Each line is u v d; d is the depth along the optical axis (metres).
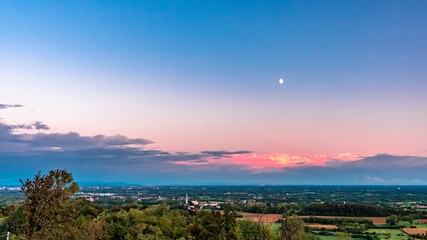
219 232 57.16
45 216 35.53
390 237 108.81
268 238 66.06
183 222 82.88
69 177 38.34
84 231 64.88
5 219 77.75
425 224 127.50
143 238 65.06
